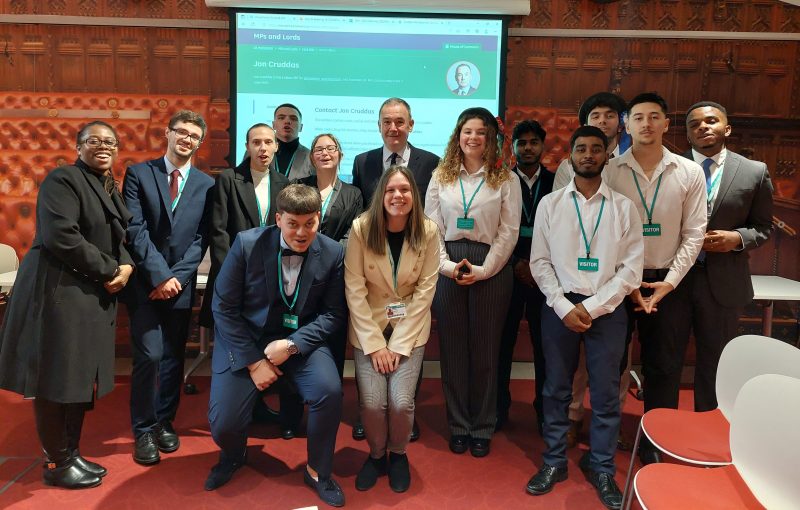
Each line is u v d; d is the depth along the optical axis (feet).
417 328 7.23
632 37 12.28
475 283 7.87
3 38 12.03
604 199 7.13
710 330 7.78
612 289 6.82
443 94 12.32
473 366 8.16
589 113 9.41
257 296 6.92
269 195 8.42
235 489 7.06
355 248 7.26
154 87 12.23
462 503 6.84
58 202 6.57
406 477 7.17
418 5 12.01
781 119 12.42
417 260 7.23
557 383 7.25
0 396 9.91
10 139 12.19
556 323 7.25
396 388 7.02
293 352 6.87
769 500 4.03
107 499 6.79
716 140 8.02
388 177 7.00
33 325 6.64
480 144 7.73
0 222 12.26
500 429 9.12
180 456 7.95
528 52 12.35
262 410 9.14
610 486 6.86
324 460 6.84
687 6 12.24
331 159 8.49
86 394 6.75
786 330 12.75
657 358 7.86
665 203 7.41
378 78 12.25
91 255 6.69
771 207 7.95
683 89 12.37
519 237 9.05
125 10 12.03
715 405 7.87
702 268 7.77
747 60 12.34
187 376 10.73
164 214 7.95
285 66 12.16
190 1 12.07
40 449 8.05
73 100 12.15
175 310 8.08
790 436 3.87
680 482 4.77
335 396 6.75
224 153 12.41
